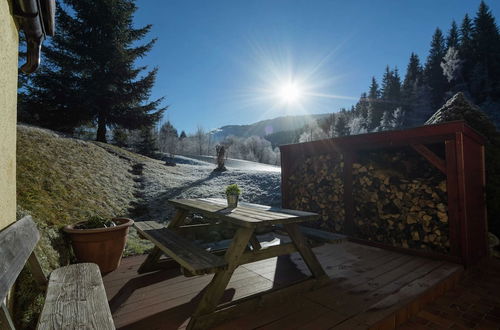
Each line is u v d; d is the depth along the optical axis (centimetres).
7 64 155
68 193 488
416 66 5384
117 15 1508
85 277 180
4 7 148
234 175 1034
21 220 169
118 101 1516
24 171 462
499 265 331
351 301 216
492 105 3331
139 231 282
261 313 200
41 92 1360
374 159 418
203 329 180
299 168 520
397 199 370
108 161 827
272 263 314
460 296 253
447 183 311
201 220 501
